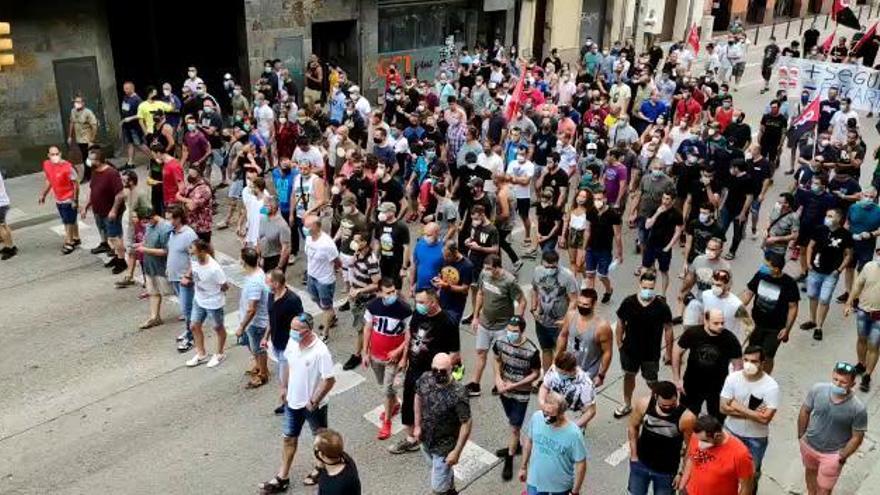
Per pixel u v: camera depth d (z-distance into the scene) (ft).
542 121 51.93
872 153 66.44
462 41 85.71
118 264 41.32
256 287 29.35
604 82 71.36
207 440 28.04
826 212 36.60
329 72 71.26
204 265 31.19
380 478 26.05
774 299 28.40
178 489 25.54
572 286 28.91
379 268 32.35
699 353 25.04
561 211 38.42
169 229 34.17
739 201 42.27
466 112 57.98
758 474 23.79
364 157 40.88
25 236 46.03
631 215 48.03
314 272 33.53
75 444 27.76
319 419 25.04
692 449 20.35
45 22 55.16
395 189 39.52
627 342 27.63
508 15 89.10
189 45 71.56
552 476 20.99
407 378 26.21
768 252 28.63
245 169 43.73
